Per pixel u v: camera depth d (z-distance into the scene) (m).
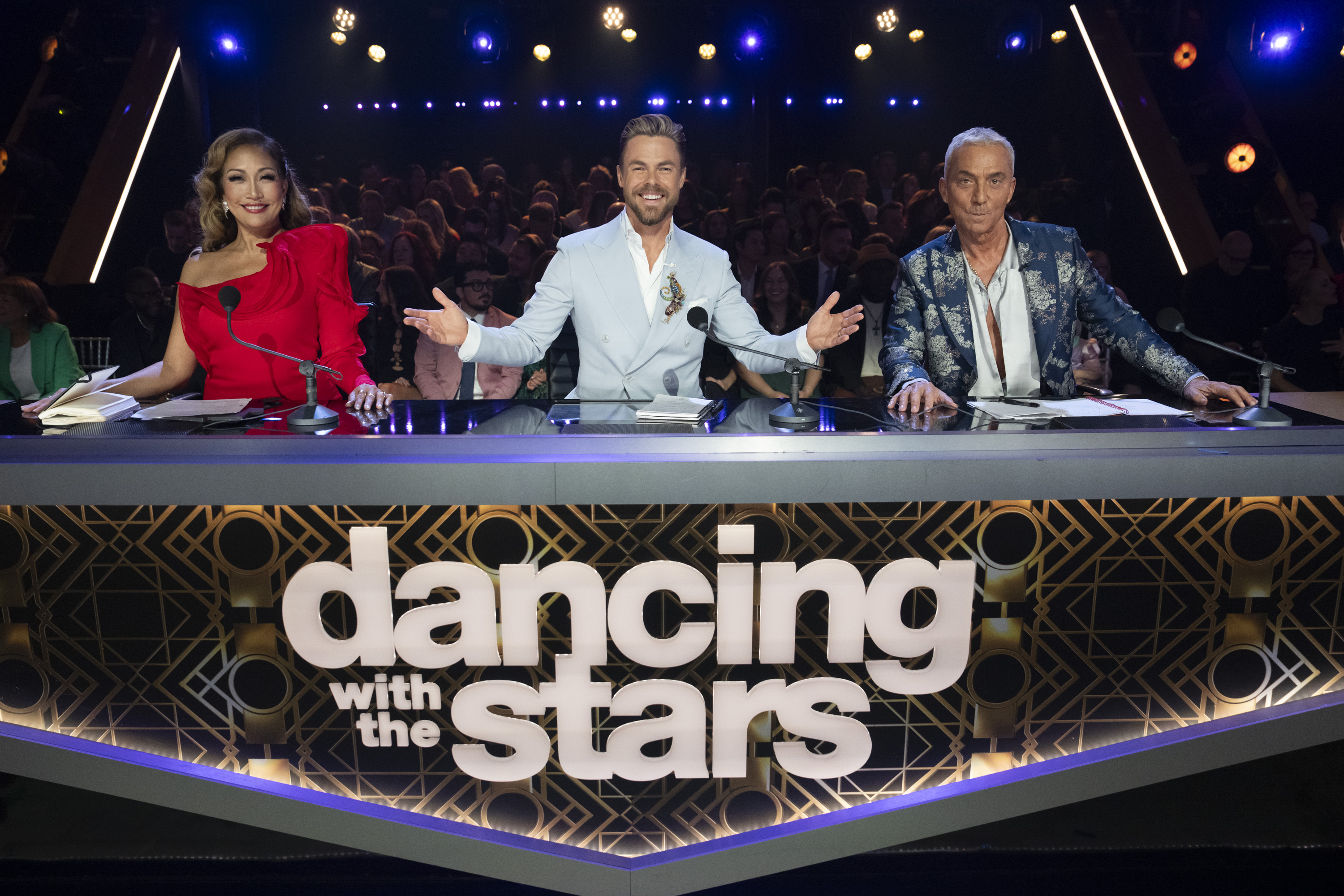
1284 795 2.04
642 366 2.36
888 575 1.62
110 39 6.77
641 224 2.27
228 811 1.73
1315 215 5.75
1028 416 1.75
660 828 1.74
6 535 1.64
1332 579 1.68
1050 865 1.90
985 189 2.02
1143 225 6.33
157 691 1.70
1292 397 2.33
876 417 1.79
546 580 1.61
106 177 5.96
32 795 2.05
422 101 9.11
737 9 7.68
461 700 1.67
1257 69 6.61
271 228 2.16
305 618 1.64
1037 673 1.70
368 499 1.57
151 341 3.91
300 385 2.16
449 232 5.33
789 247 5.21
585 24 8.98
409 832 1.72
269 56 8.80
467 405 1.97
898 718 1.70
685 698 1.66
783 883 1.88
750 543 1.61
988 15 7.32
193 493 1.58
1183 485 1.59
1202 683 1.72
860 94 8.76
